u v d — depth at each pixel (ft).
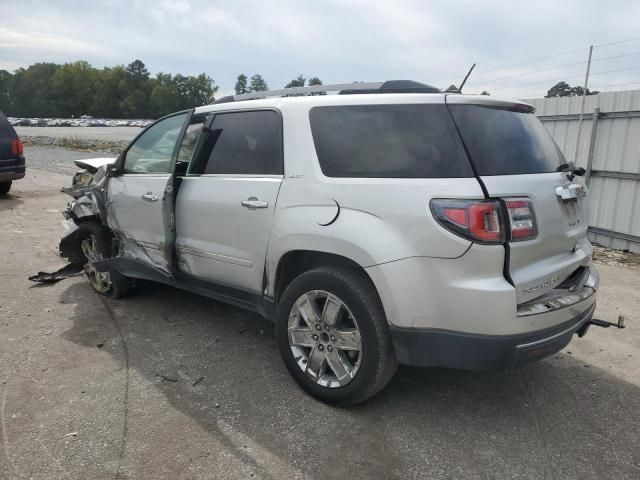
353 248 9.55
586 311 10.30
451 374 12.05
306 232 10.28
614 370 12.52
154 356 12.59
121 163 15.56
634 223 24.23
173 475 8.37
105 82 410.93
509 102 10.23
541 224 9.24
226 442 9.25
